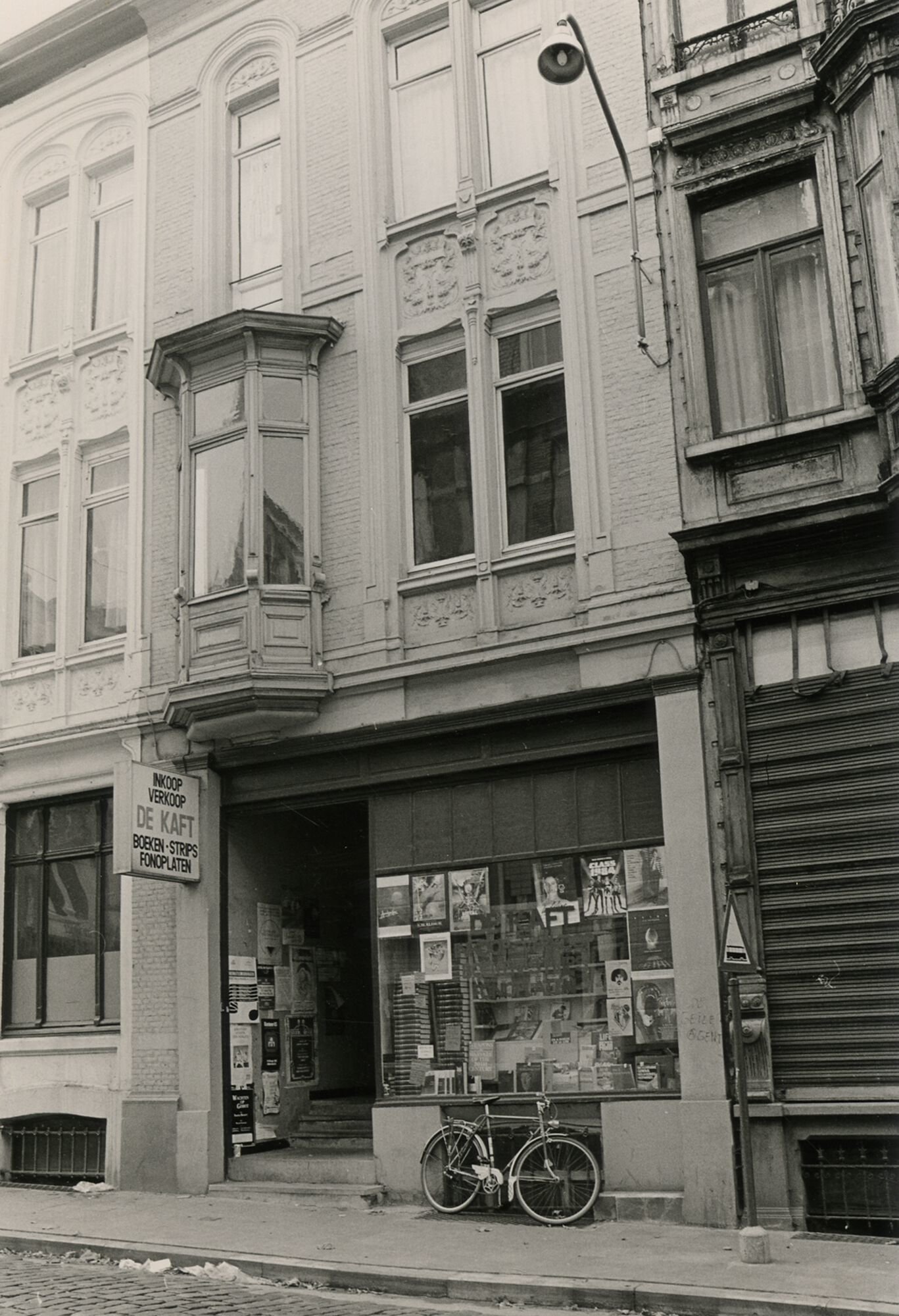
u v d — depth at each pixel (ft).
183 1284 31.50
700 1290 27.89
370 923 53.11
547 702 41.57
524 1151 38.04
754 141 41.11
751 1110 35.70
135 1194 45.68
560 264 44.14
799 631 37.99
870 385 36.73
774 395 39.81
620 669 40.40
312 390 48.19
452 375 46.65
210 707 46.03
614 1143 38.06
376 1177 42.45
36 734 53.42
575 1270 30.45
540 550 42.91
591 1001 40.40
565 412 43.86
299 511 47.26
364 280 48.29
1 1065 51.93
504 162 46.85
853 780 36.45
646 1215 36.68
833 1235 33.81
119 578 53.98
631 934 39.99
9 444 57.82
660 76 43.06
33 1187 48.73
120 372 54.90
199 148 53.93
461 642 43.75
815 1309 26.35
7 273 59.47
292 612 46.16
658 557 40.45
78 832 53.01
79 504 55.47
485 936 42.57
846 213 39.11
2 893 54.03
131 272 55.88
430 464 46.47
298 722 46.19
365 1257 32.76
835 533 37.40
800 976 36.24
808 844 36.78
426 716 43.83
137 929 49.06
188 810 47.42
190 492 48.49
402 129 49.52
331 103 50.67
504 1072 41.39
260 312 47.16
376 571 45.80
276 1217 39.65
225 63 54.13
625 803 40.78
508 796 42.88
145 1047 47.80
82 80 58.75
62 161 59.31
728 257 41.42
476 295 45.68
